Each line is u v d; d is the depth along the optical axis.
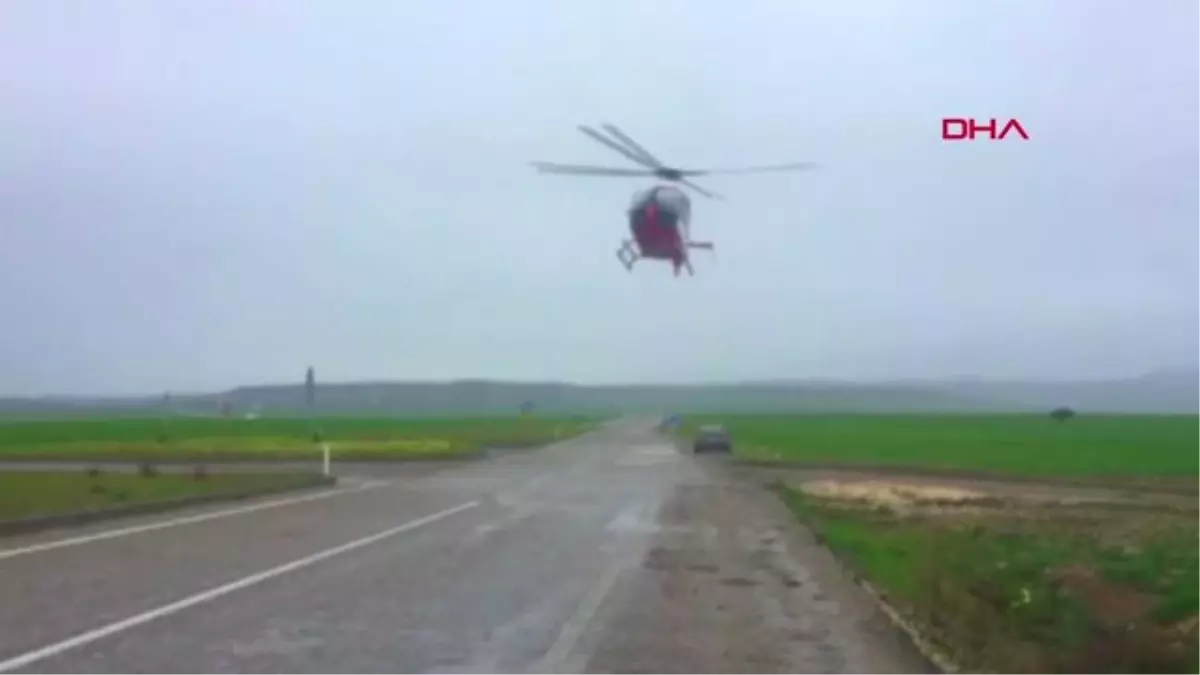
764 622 14.09
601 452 68.62
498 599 15.41
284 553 20.09
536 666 11.31
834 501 33.94
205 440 73.00
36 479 36.62
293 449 60.62
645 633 13.17
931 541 22.44
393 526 25.20
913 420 161.38
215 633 12.62
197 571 17.61
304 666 11.06
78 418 167.50
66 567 17.83
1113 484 42.91
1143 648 10.76
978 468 51.09
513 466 52.69
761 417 187.25
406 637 12.62
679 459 59.50
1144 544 21.62
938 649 12.44
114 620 13.26
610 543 22.58
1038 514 30.61
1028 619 13.21
